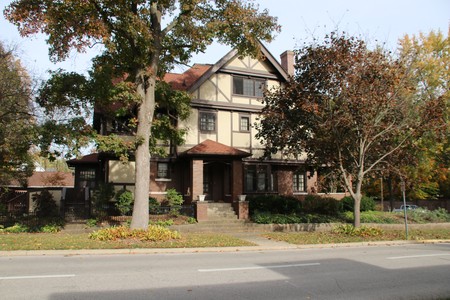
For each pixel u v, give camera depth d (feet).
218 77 85.87
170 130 65.92
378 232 59.31
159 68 60.54
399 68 56.80
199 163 74.64
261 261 36.06
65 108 58.65
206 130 83.97
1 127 58.03
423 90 83.92
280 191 90.89
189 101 65.67
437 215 84.94
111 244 43.47
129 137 77.82
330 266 33.55
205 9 53.31
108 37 45.21
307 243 50.55
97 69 52.75
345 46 55.67
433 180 108.47
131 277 27.32
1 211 61.16
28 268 30.58
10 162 75.87
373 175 65.31
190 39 53.83
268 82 90.79
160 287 24.32
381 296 23.07
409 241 55.57
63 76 54.19
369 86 54.65
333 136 58.34
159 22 53.26
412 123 58.08
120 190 71.87
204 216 67.31
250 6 53.62
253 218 69.21
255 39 55.06
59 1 43.65
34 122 61.21
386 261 36.86
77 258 36.58
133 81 57.36
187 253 41.75
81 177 98.27
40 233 54.49
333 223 70.23
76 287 23.94
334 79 55.77
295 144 63.77
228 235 57.77
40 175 138.41
